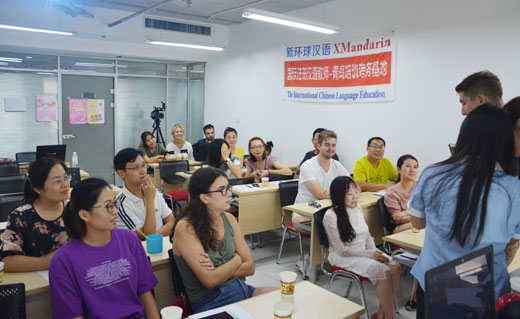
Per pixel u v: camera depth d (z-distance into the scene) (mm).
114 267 1735
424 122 4840
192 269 1928
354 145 5695
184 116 8781
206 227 1989
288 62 6641
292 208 3521
